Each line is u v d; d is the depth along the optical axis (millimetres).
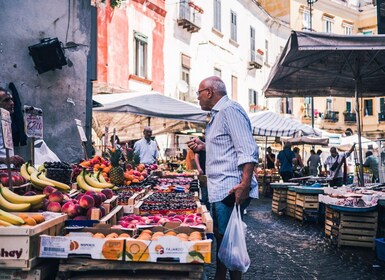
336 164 14297
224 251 3941
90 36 10445
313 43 8125
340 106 44656
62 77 9305
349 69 11453
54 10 9094
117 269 3111
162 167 12016
